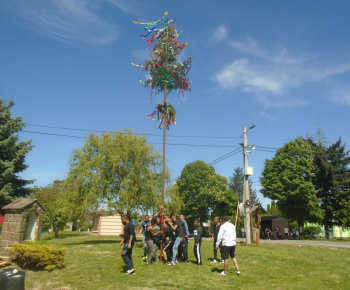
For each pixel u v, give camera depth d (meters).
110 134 20.59
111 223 33.81
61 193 19.67
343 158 41.69
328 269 10.73
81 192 18.75
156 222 11.54
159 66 12.71
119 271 9.52
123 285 7.94
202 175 47.75
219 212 44.50
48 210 29.28
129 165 19.88
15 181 26.11
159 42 12.77
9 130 26.25
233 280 8.73
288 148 39.38
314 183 41.12
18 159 25.61
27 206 13.85
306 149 38.47
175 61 12.80
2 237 13.43
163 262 11.02
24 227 13.59
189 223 48.38
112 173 19.53
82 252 13.80
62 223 29.92
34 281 8.60
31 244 11.15
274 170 39.38
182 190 48.88
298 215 37.34
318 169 40.47
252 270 10.27
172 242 11.30
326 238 40.28
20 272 6.90
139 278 8.64
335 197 39.88
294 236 36.69
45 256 9.64
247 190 21.22
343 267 11.12
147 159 20.41
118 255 12.75
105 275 9.01
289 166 37.97
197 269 10.02
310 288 8.15
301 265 11.39
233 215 43.38
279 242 23.53
